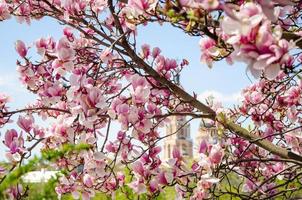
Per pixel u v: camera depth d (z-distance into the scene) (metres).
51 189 2.21
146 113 4.39
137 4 3.80
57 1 6.06
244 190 5.88
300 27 4.20
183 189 4.43
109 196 5.16
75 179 4.75
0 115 4.64
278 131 6.11
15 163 3.88
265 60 2.21
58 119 4.75
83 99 4.07
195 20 2.81
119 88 6.28
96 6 5.88
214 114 4.96
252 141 4.46
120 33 5.14
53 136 4.66
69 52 4.78
